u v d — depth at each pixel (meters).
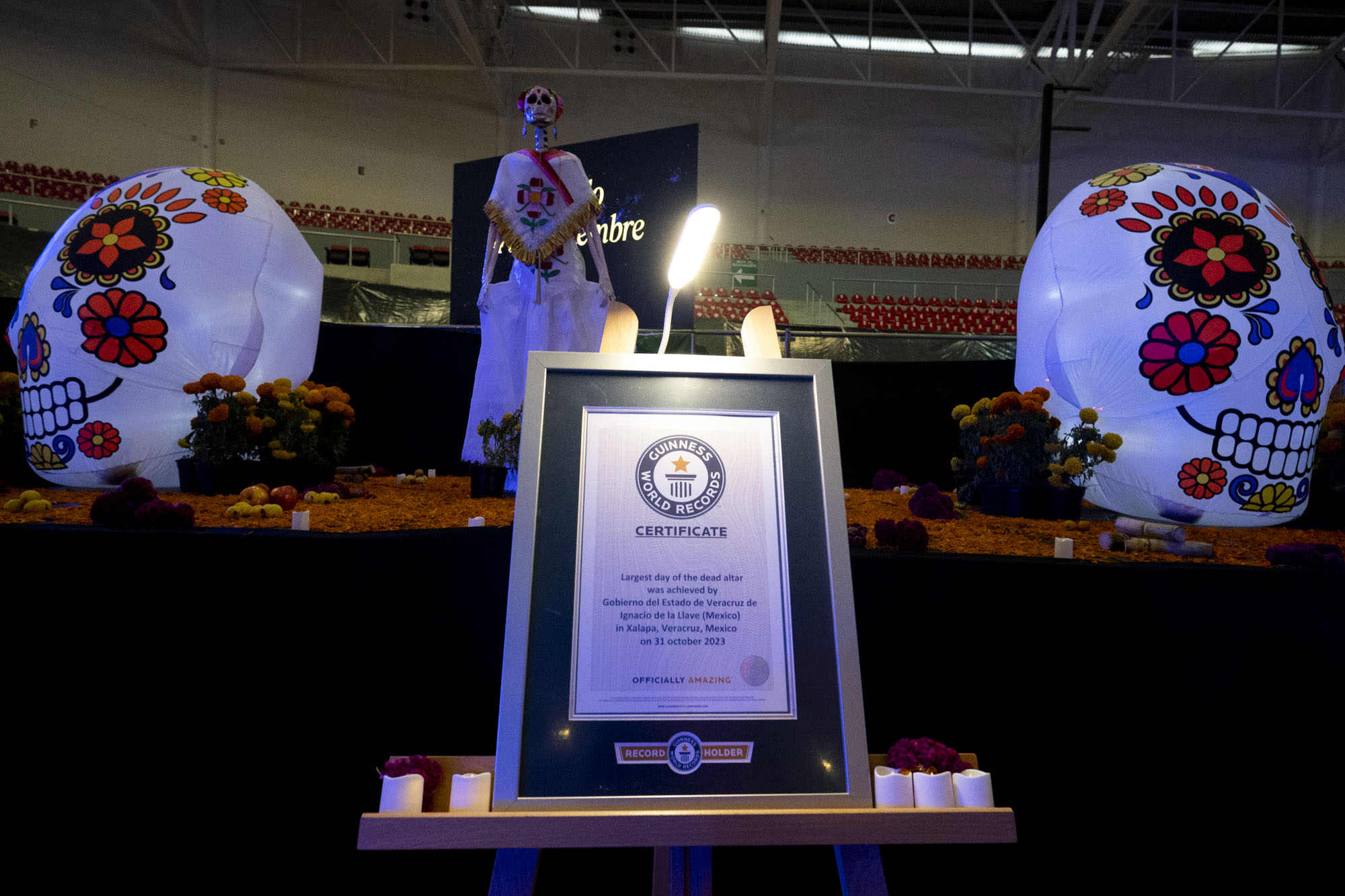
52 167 11.57
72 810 2.13
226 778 2.12
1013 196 15.43
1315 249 15.09
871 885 1.23
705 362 1.35
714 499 1.28
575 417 1.31
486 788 1.14
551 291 3.98
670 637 1.20
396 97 13.87
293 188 13.27
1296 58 15.12
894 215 15.30
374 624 2.13
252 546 2.15
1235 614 2.12
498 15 13.69
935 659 2.17
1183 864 2.07
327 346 5.73
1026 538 2.80
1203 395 3.23
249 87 13.03
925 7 14.51
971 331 13.87
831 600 1.23
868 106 15.30
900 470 5.82
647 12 14.72
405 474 5.59
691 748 1.13
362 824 1.05
